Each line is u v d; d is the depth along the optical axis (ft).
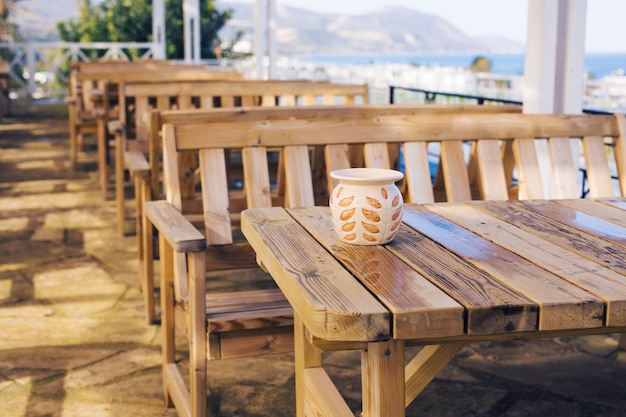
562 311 3.96
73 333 10.02
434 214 6.10
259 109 9.18
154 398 8.21
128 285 12.07
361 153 9.81
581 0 11.15
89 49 63.31
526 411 7.85
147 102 14.52
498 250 5.00
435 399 8.13
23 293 11.63
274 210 6.17
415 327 3.85
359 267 4.60
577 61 11.33
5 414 7.79
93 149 26.96
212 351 6.66
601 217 6.01
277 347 6.85
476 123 8.84
